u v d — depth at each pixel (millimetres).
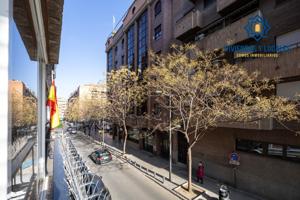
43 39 5449
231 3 11883
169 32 19656
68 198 5621
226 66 10984
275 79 9500
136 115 26062
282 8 10039
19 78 2959
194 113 12094
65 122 99562
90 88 73188
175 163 18578
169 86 12664
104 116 30844
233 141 12766
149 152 24031
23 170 3457
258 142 11422
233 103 10812
